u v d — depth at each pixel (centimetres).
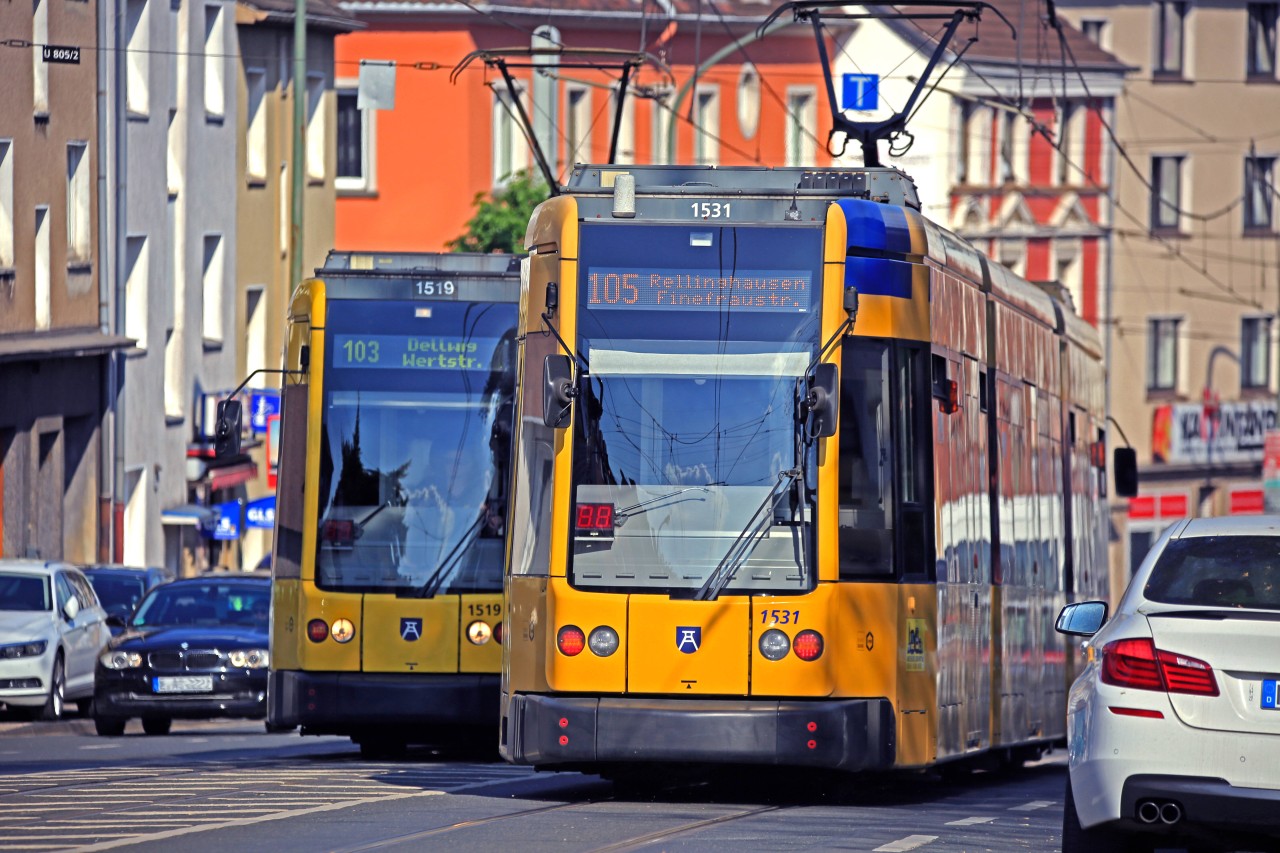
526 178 15750
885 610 4150
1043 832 3850
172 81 14062
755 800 4397
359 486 5672
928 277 4347
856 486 4150
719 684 4066
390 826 3731
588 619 4084
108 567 9944
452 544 5656
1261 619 3005
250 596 8169
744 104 19350
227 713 7538
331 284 5750
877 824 3900
